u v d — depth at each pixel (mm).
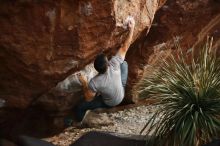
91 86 7027
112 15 6746
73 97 7770
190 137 6875
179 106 7227
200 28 9984
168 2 9320
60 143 8320
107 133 8133
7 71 6965
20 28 6484
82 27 6695
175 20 9477
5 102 7340
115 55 7254
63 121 8312
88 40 6895
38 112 7984
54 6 6410
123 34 7379
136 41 8984
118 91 7211
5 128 8016
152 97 7445
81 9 6535
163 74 7574
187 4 9383
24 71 6945
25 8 6355
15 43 6586
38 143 5566
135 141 7879
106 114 9719
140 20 7844
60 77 7203
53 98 7574
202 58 7613
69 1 6430
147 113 9820
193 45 10211
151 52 9508
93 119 9320
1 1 6238
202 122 6992
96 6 6582
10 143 7902
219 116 7199
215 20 10133
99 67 6980
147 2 7922
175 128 7004
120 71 7266
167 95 7277
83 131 8820
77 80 7359
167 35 9531
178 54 9484
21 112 7750
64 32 6664
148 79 7746
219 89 7250
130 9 7305
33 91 7301
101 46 7129
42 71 6973
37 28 6531
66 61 6996
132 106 10102
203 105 7230
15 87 7191
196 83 7258
